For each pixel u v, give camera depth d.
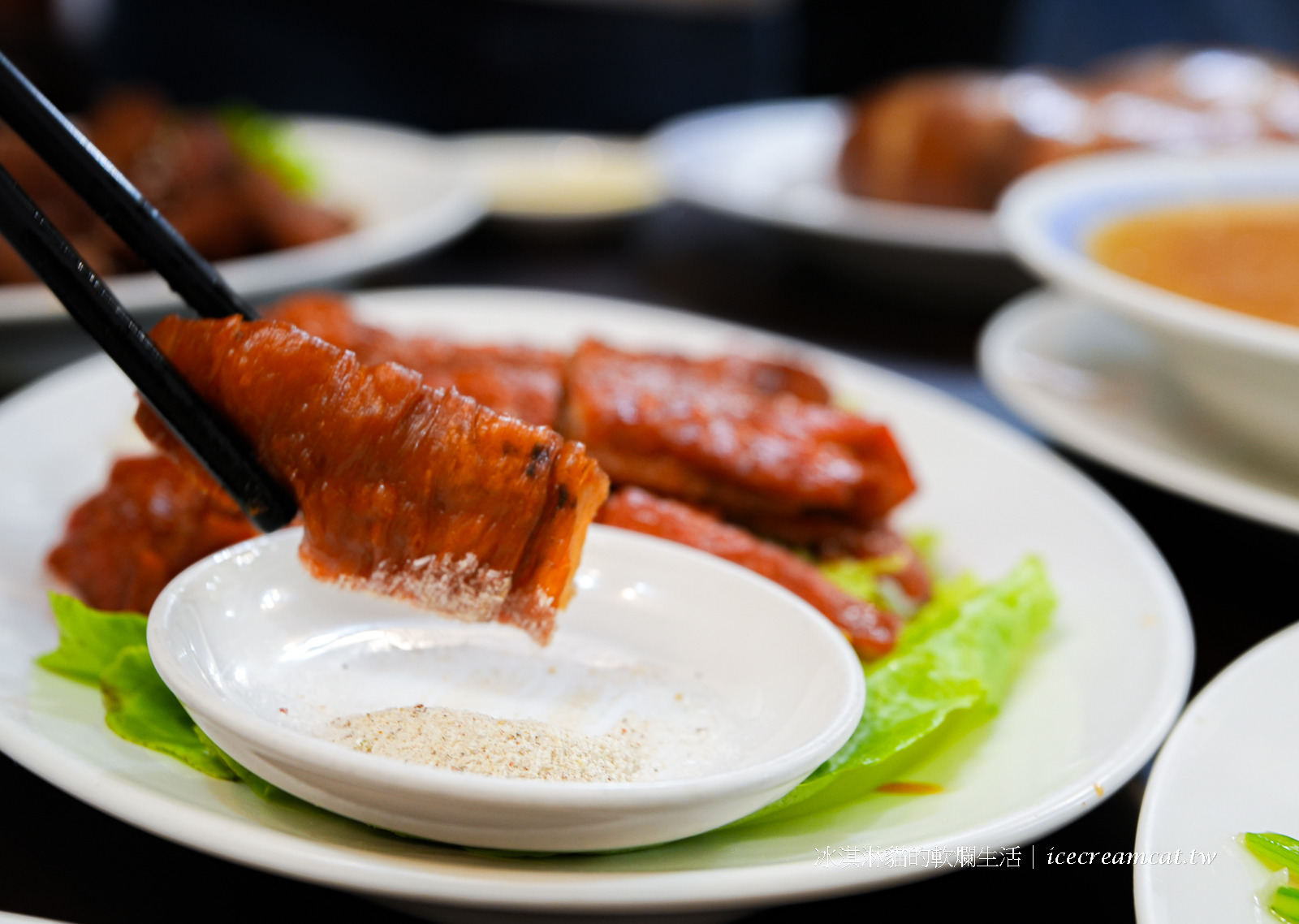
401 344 0.41
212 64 1.23
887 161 0.78
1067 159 0.75
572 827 0.27
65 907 0.29
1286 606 0.40
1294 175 0.61
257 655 0.31
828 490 0.38
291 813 0.29
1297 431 0.41
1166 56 1.00
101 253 0.55
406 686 0.31
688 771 0.30
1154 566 0.37
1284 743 0.30
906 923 0.30
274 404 0.29
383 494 0.29
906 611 0.38
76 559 0.35
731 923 0.30
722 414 0.39
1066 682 0.34
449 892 0.27
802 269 0.74
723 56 1.35
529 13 1.26
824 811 0.31
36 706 0.31
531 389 0.38
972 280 0.64
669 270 0.73
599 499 0.30
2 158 0.56
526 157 0.86
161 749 0.30
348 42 1.25
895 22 1.22
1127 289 0.43
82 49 1.03
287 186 0.68
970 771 0.32
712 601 0.33
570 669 0.32
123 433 0.42
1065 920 0.30
